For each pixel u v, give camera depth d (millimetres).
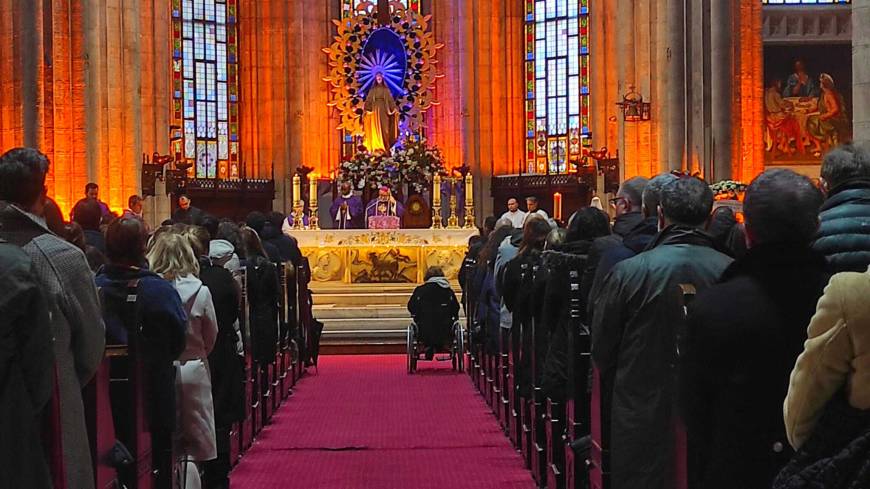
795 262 4461
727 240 7680
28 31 22391
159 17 31156
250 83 33562
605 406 6621
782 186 4465
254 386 12242
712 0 22047
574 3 33188
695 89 22875
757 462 4422
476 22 33594
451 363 19078
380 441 12047
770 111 32062
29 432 4570
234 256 10766
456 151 33344
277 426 13039
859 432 3707
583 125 33094
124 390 6488
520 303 9898
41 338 4590
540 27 33844
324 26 33781
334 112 33750
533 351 9516
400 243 23500
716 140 22094
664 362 5516
